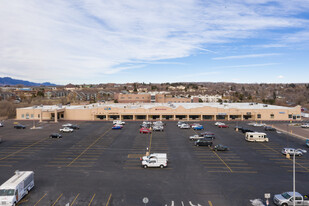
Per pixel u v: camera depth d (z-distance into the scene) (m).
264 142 57.25
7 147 52.12
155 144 54.84
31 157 44.66
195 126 75.19
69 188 31.14
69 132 70.19
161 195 29.23
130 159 43.44
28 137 62.97
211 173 36.47
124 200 27.95
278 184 32.50
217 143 56.03
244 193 29.88
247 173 36.53
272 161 42.41
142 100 149.38
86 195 29.20
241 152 48.19
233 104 113.31
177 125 83.38
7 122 91.88
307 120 96.69
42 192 30.00
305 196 26.97
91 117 97.88
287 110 96.00
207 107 96.06
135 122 90.81
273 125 83.62
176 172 36.88
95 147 52.06
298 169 38.28
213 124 85.62
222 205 26.98
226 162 41.78
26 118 99.94
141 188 31.16
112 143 55.88
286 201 26.25
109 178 34.47
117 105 110.75
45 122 91.25
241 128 71.25
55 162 41.69
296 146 53.44
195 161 42.28
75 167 39.09
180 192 30.05
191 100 151.00
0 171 37.28
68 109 98.94
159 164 38.75
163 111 96.44
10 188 26.55
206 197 28.77
